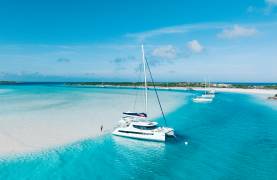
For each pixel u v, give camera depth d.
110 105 56.69
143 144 26.20
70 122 35.38
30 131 29.61
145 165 20.62
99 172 19.05
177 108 54.59
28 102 61.22
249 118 42.62
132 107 53.47
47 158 21.36
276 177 18.28
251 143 26.86
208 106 60.09
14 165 19.66
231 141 27.67
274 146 25.73
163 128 28.23
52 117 39.16
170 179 18.02
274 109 54.38
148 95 93.94
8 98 73.19
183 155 23.03
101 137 28.19
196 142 27.22
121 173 18.97
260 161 21.45
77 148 24.22
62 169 19.33
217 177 18.31
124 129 28.47
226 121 39.62
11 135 27.62
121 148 24.77
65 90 129.62
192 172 19.27
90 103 60.62
